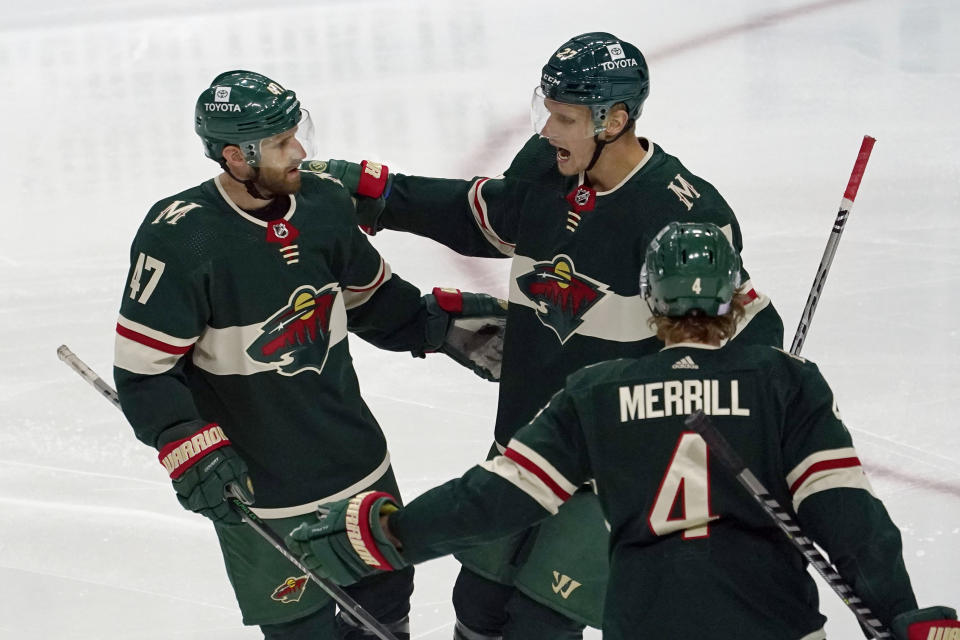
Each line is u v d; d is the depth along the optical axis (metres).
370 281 13.01
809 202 24.36
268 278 11.59
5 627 13.86
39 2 42.91
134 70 35.59
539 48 35.78
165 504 16.16
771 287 20.95
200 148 29.62
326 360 12.13
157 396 11.43
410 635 13.78
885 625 8.94
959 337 19.19
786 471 9.33
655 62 33.97
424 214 13.82
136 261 11.50
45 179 27.91
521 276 12.38
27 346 20.34
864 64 32.62
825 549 9.15
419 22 38.91
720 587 9.05
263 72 34.62
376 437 12.74
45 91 34.09
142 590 14.50
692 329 9.54
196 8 41.69
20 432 17.83
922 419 17.09
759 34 35.84
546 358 12.22
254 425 11.98
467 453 16.83
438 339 13.98
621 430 9.35
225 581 14.68
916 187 24.86
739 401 9.28
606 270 11.66
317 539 10.26
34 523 15.66
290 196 11.81
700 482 9.21
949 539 14.67
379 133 29.67
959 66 32.16
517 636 12.55
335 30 38.50
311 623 12.57
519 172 12.45
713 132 28.55
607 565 12.08
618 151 11.64
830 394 9.41
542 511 9.55
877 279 21.12
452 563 15.10
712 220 11.59
